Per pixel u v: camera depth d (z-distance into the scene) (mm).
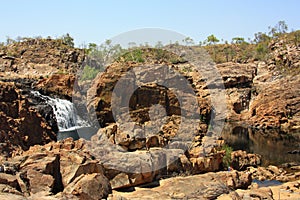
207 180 20078
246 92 72000
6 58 72188
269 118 61844
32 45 80312
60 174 17828
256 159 31531
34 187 16281
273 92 68125
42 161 17422
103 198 17031
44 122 31734
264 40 108875
